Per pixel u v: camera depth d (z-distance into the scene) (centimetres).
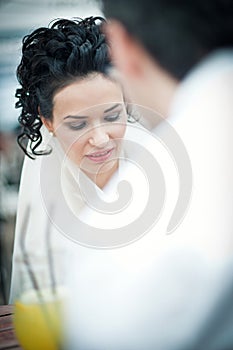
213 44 77
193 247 81
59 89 156
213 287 81
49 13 174
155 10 74
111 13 76
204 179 82
